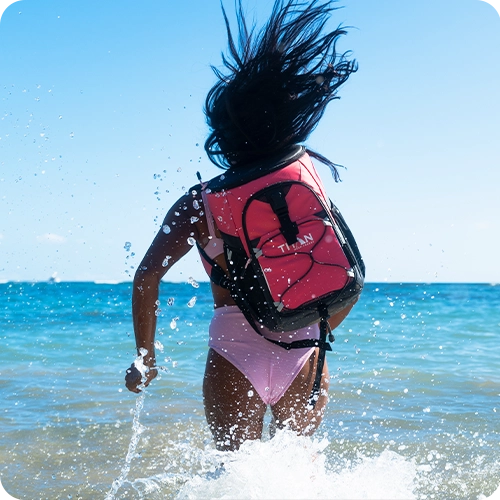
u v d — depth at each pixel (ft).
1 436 12.09
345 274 7.17
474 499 8.94
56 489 9.37
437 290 108.99
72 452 11.22
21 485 9.53
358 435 12.28
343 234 7.89
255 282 7.25
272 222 7.11
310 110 8.09
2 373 18.95
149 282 7.61
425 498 8.96
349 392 16.20
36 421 13.25
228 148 8.05
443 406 14.71
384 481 7.70
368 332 31.76
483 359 22.20
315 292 7.08
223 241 7.36
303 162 7.70
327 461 10.59
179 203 7.68
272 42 8.07
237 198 7.19
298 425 7.70
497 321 40.37
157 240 7.69
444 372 19.29
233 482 7.00
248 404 7.39
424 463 10.57
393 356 22.79
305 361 7.71
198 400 15.43
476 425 13.01
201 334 30.71
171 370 19.49
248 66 8.01
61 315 43.62
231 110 7.82
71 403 14.92
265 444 7.31
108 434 12.37
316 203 7.29
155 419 13.57
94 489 9.39
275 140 7.91
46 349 24.49
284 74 7.97
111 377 18.43
